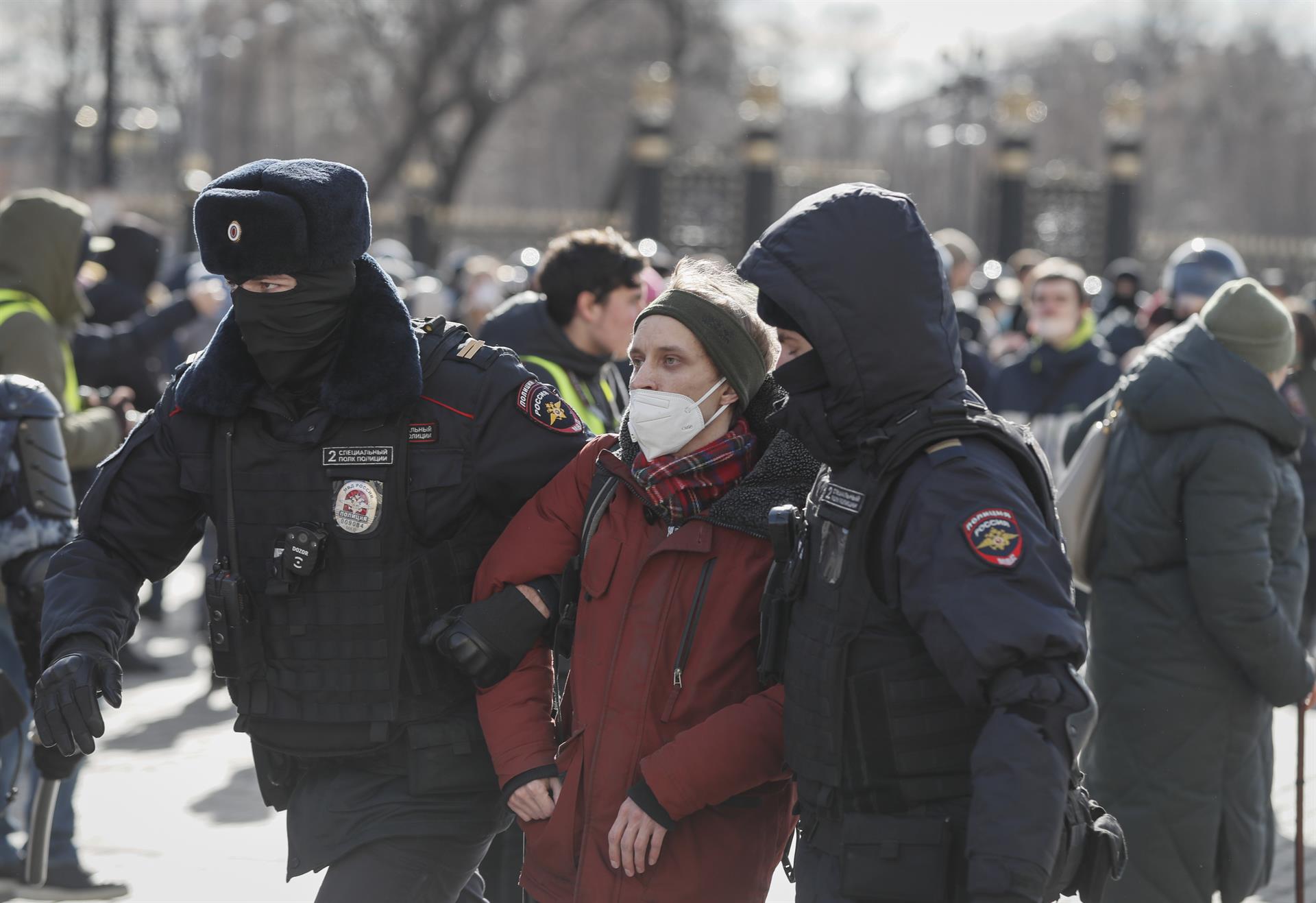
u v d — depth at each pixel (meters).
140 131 43.69
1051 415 10.72
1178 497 6.08
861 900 3.65
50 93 65.44
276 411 4.41
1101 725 6.36
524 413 4.49
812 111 93.94
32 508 6.15
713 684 4.13
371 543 4.37
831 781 3.70
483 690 4.39
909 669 3.62
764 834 4.24
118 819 8.80
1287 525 6.11
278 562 4.34
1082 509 6.41
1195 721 6.12
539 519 4.43
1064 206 42.22
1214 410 5.92
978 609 3.40
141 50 56.09
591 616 4.27
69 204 7.96
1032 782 3.29
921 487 3.55
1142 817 6.18
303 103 76.88
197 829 8.65
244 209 4.16
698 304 4.20
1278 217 97.94
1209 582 5.91
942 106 63.28
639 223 38.75
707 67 59.47
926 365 3.63
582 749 4.22
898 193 3.72
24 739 6.78
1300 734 6.17
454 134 74.06
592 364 6.59
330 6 54.31
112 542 4.57
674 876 4.11
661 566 4.19
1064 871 3.44
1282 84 99.69
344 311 4.40
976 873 3.27
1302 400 12.32
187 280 16.05
